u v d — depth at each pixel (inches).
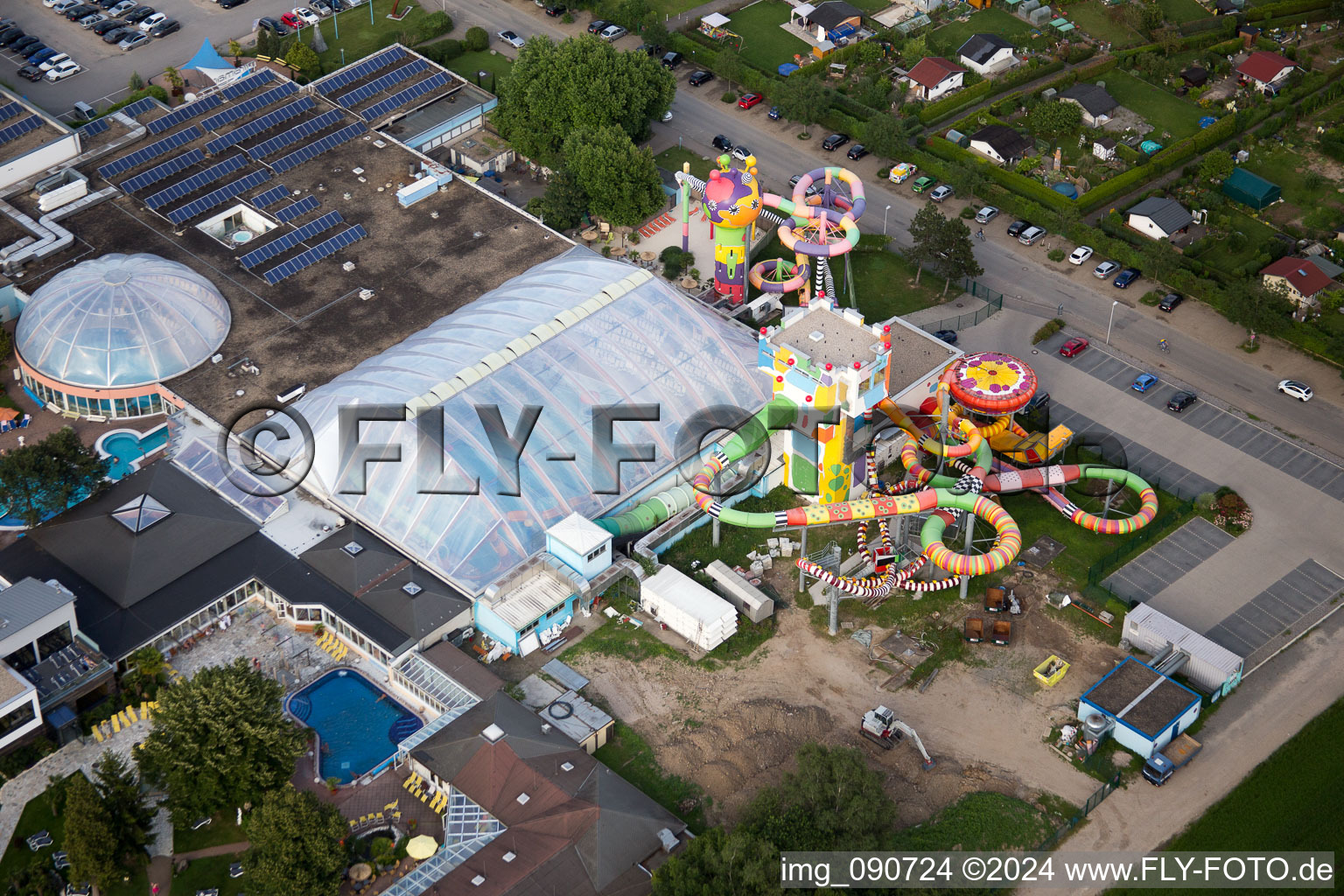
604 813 5738.2
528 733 6156.5
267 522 7214.6
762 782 6181.1
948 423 7662.4
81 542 7012.8
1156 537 7485.2
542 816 5782.5
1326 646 6884.8
